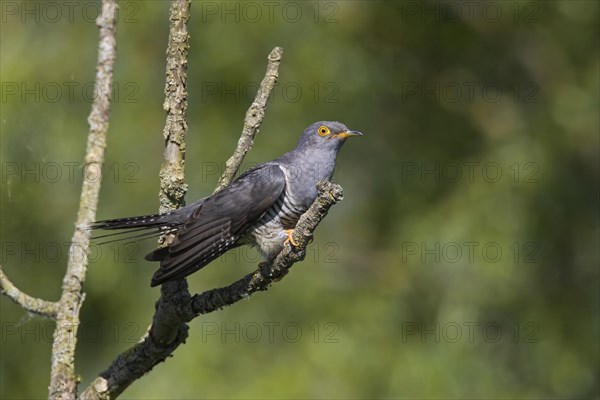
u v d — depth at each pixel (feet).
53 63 42.68
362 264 45.32
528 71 47.67
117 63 42.96
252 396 39.19
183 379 39.47
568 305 43.11
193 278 43.42
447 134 47.39
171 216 22.03
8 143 41.04
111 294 42.65
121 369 18.33
